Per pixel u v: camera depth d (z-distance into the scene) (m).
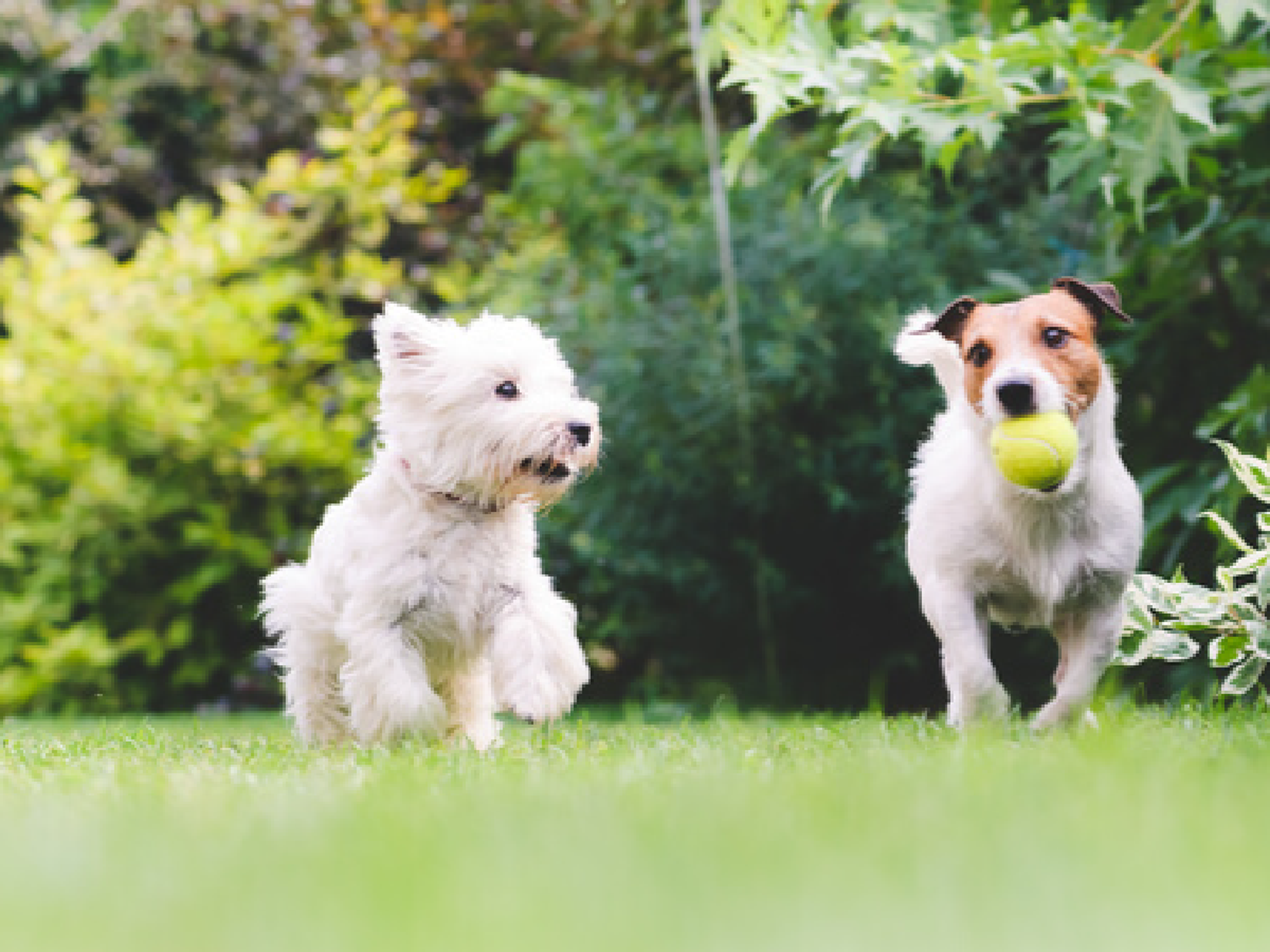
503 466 6.50
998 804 4.12
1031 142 12.46
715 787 4.66
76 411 13.70
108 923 3.00
